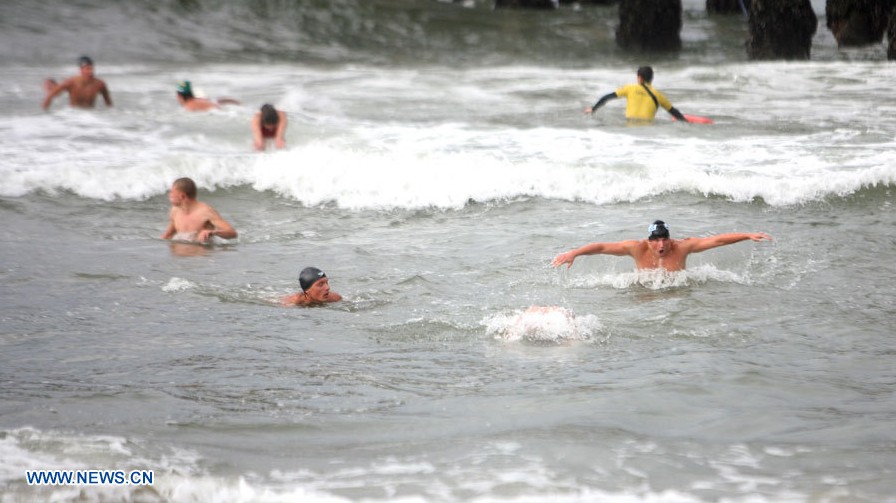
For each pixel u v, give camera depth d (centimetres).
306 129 6159
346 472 1962
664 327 3061
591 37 12206
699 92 7681
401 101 7456
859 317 3167
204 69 9906
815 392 2464
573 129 6238
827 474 1919
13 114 6762
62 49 10650
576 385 2516
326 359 2778
